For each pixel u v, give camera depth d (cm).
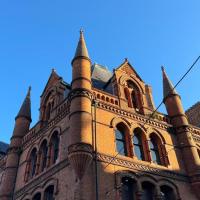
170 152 2386
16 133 2889
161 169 2197
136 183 1978
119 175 1927
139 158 2211
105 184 1833
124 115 2339
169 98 2794
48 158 2233
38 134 2578
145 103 2622
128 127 2273
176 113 2658
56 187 1945
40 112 2795
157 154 2350
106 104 2286
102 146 2019
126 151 2170
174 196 2117
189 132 2555
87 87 2234
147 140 2306
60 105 2434
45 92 2909
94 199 1723
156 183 2073
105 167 1917
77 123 1995
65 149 2070
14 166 2662
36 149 2525
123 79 2670
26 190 2320
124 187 1953
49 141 2330
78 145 1869
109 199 1781
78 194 1688
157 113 2600
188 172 2322
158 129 2477
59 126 2291
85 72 2333
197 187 2238
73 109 2089
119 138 2214
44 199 2031
